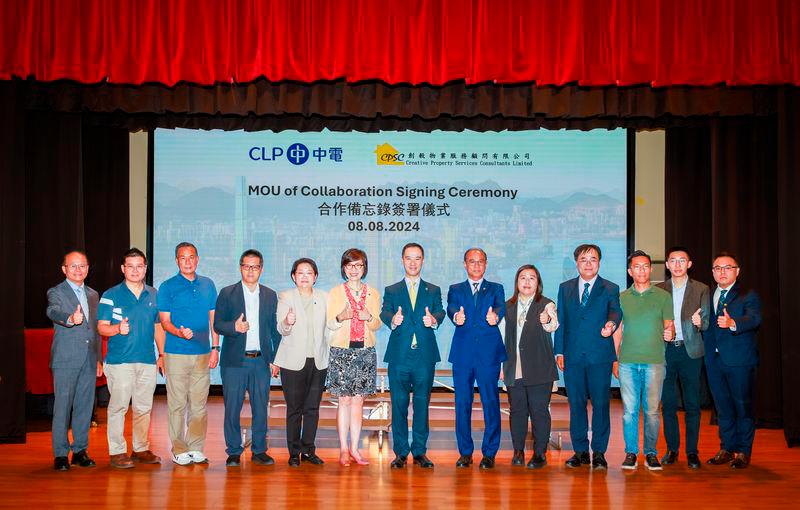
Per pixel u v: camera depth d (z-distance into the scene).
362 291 5.01
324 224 8.24
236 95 6.07
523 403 5.04
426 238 8.25
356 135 8.27
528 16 5.84
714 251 7.18
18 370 5.82
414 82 5.84
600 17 5.84
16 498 4.22
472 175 8.28
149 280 8.19
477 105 6.15
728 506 4.13
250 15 5.85
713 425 6.80
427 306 4.99
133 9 5.84
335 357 4.96
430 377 5.00
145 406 5.08
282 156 8.27
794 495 4.36
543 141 8.30
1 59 5.65
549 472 4.85
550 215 8.28
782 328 5.84
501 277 8.25
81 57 5.79
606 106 6.07
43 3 5.74
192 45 5.84
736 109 6.02
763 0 5.73
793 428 5.75
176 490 4.39
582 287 5.02
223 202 8.24
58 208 7.13
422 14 5.83
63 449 4.91
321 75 5.86
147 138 8.29
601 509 4.07
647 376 4.91
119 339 4.98
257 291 5.03
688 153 8.12
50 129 7.12
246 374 4.99
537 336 4.97
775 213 6.89
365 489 4.43
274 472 4.82
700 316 4.92
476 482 4.60
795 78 5.68
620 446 5.73
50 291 4.93
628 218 8.30
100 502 4.15
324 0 5.86
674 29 5.80
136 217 8.32
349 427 5.64
